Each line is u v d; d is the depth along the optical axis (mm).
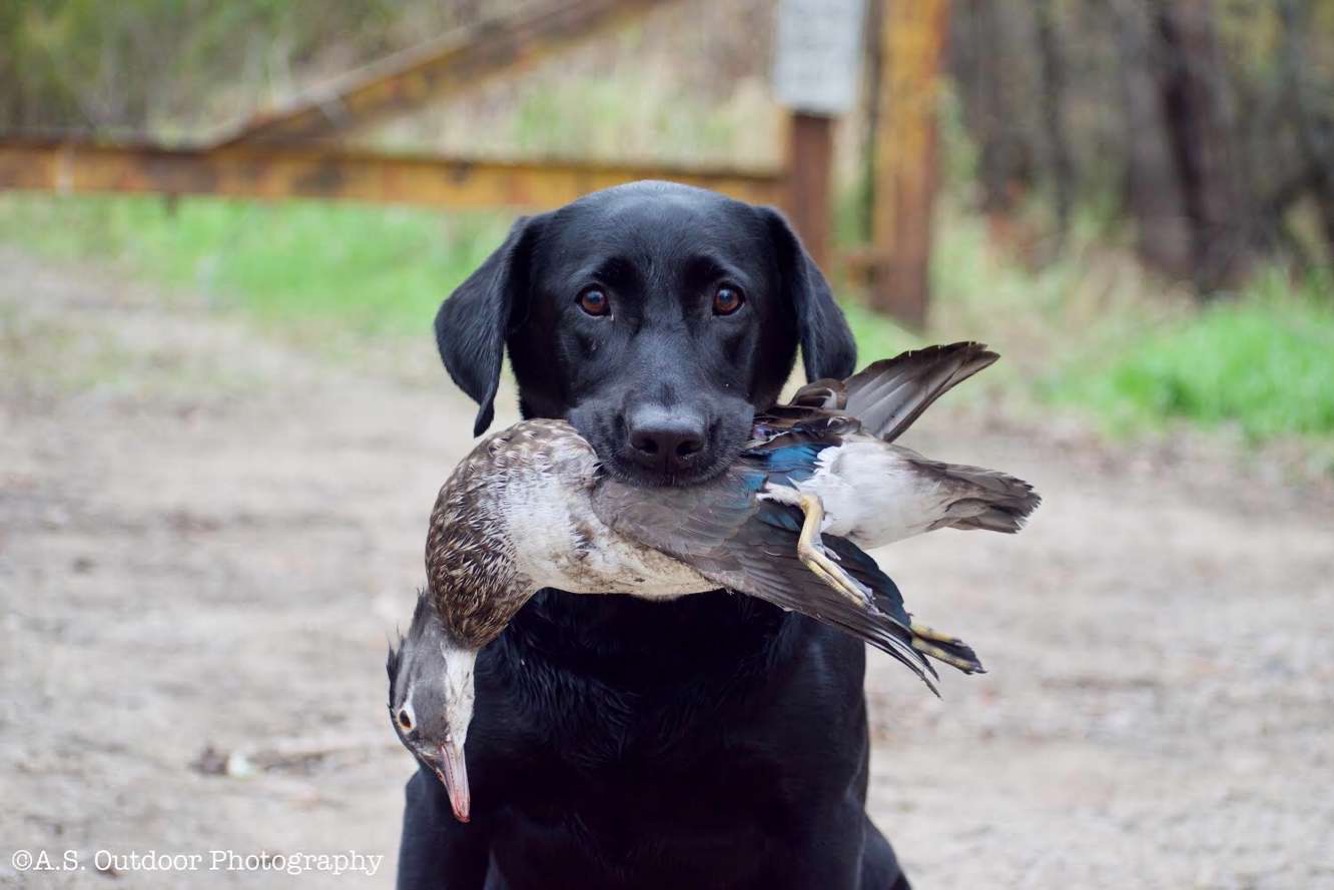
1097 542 10977
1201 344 16375
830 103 15484
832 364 4277
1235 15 23766
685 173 15461
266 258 21812
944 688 7953
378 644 8000
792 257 4320
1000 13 27859
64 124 26000
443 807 4078
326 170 14750
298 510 10656
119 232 25109
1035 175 27828
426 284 20391
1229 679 8133
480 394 4195
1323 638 8859
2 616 7801
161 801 5855
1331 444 14312
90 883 5070
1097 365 17406
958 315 19656
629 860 4113
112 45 25938
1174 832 6129
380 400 14906
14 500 10273
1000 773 6812
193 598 8500
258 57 26266
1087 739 7258
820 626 4016
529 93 21844
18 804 5594
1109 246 24359
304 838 5715
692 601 3844
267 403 14461
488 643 3949
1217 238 23594
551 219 4309
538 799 4055
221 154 14602
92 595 8367
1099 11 25672
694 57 22625
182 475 11469
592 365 4109
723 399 3861
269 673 7434
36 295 20031
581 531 3539
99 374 15062
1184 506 12156
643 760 3932
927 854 5895
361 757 6559
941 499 3529
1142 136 24109
